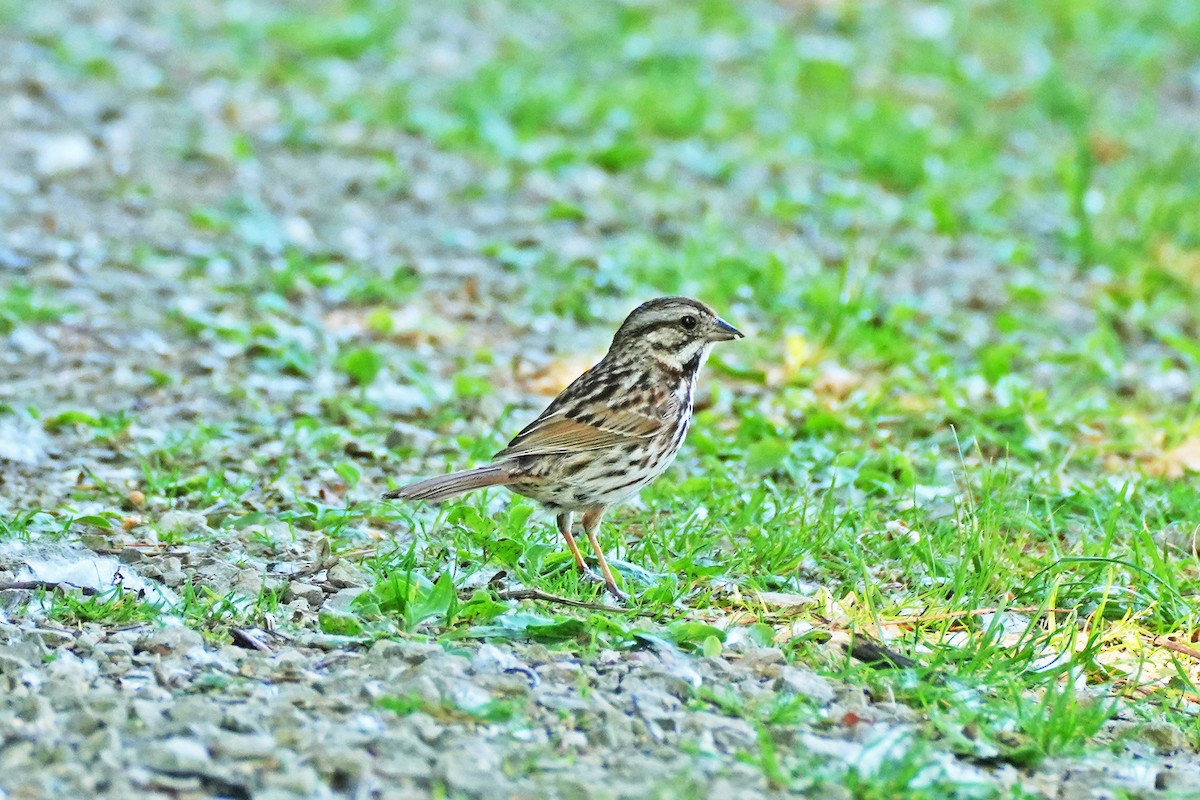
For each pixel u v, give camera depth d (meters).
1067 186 20.97
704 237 18.81
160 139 21.39
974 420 13.48
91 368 14.39
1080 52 29.00
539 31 28.44
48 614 8.91
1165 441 13.41
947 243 19.72
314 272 17.09
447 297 16.98
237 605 9.26
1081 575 10.27
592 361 15.41
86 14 27.25
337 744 7.31
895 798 7.24
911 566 10.45
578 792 7.03
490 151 21.69
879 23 29.84
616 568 10.16
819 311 16.48
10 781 6.89
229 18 27.73
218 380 14.27
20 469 12.00
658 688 8.24
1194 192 21.91
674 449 10.43
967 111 24.94
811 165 22.25
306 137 21.81
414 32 27.88
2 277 16.58
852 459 12.33
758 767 7.43
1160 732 8.27
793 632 9.28
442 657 8.35
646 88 24.19
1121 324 17.19
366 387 14.27
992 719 8.24
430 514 11.26
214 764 7.09
